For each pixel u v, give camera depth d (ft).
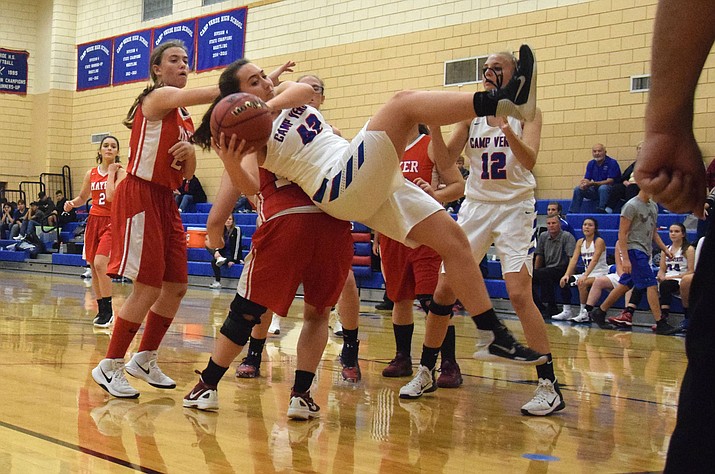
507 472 8.91
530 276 13.26
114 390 12.61
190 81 56.49
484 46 42.09
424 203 10.96
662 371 18.40
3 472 7.98
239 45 53.62
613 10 37.93
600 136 38.32
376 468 8.87
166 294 13.34
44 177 65.00
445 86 43.52
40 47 66.80
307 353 11.53
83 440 9.59
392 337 23.98
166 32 58.29
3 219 62.28
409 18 45.09
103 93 63.10
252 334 15.35
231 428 10.73
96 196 23.54
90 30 64.28
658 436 11.17
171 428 10.55
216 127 10.37
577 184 39.01
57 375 14.37
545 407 12.54
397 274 15.62
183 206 52.80
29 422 10.49
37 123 66.64
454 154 14.05
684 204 4.52
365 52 47.01
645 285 29.12
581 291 32.07
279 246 11.00
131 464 8.52
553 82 39.75
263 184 11.37
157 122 12.89
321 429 10.93
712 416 4.02
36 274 53.98
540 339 12.84
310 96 11.07
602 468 9.20
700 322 4.13
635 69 37.32
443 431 11.10
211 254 45.03
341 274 11.40
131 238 12.75
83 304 30.94
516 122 13.42
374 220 11.12
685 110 4.33
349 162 10.21
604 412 13.01
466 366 18.26
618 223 35.22
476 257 13.74
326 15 48.91
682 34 4.15
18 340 19.25
